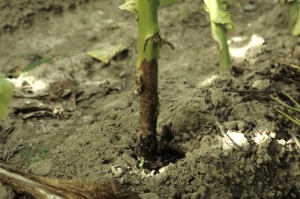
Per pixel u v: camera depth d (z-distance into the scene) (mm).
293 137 1466
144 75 1358
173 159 1452
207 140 1437
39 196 1330
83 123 1536
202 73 1629
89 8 1854
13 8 1818
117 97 1588
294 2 1590
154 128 1404
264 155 1422
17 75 1645
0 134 1510
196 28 1799
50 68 1648
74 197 1317
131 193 1312
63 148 1457
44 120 1543
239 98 1519
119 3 1874
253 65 1630
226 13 1545
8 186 1367
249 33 1747
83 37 1762
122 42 1741
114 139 1467
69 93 1590
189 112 1465
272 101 1524
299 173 1432
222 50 1573
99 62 1680
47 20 1816
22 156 1466
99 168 1404
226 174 1388
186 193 1374
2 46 1735
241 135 1440
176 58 1700
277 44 1674
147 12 1321
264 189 1402
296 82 1572
